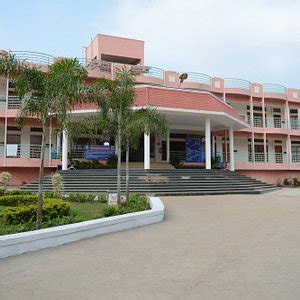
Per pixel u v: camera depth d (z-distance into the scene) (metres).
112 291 4.59
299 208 13.76
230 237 8.13
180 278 5.12
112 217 9.11
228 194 20.06
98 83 13.09
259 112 35.59
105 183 19.97
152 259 6.20
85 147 27.12
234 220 10.72
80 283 4.92
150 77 29.67
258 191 21.16
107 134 13.80
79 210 11.91
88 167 24.70
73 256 6.41
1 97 26.22
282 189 25.91
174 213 12.21
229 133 30.31
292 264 5.79
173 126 28.97
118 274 5.34
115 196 12.74
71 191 19.20
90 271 5.50
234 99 33.78
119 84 13.60
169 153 29.72
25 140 26.95
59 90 8.76
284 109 36.59
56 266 5.77
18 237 6.57
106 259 6.21
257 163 33.03
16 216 8.70
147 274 5.33
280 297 4.31
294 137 36.34
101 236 8.27
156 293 4.50
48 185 20.28
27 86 8.65
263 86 35.03
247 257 6.29
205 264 5.85
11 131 26.73
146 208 11.57
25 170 25.56
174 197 17.92
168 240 7.82
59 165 25.30
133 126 13.25
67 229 7.53
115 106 13.39
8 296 4.44
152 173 21.38
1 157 24.81
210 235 8.38
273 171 34.69
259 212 12.54
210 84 32.75
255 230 9.03
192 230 9.05
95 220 8.62
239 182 22.58
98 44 33.62
